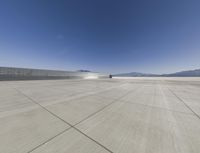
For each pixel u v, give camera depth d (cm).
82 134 265
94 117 369
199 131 285
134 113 411
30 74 2162
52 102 549
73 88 1082
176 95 762
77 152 205
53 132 272
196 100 615
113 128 296
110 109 454
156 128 298
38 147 217
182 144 231
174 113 414
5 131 271
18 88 999
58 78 2783
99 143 232
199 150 214
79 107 475
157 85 1501
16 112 404
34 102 543
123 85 1470
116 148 217
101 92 868
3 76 1750
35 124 312
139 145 227
